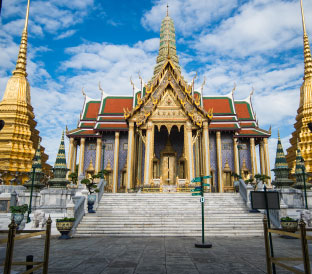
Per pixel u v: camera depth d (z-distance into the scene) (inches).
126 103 2084.2
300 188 1251.8
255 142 2033.7
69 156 1919.3
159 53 2294.5
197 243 582.2
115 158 1854.1
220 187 1776.6
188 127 1533.0
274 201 334.6
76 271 361.4
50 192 1104.8
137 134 1635.1
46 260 240.7
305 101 1987.0
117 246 587.5
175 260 434.6
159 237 754.8
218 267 385.4
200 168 1545.3
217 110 2006.6
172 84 1576.0
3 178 1689.2
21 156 1797.5
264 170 1902.1
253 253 499.2
